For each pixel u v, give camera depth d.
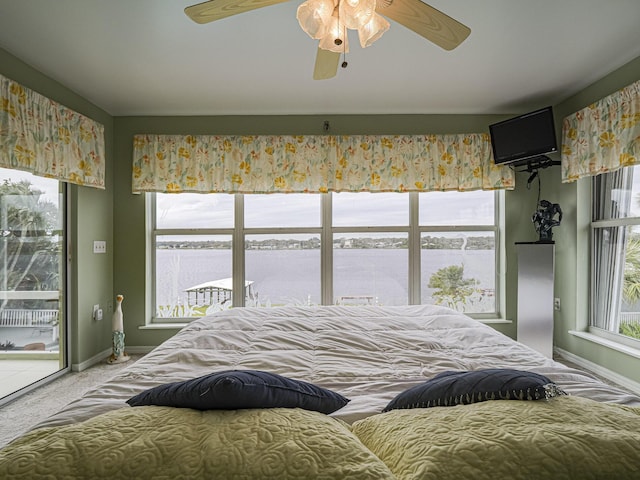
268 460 0.76
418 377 1.47
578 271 3.41
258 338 1.95
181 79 3.03
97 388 1.34
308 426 0.87
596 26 2.34
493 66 2.85
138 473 0.73
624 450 0.76
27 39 2.44
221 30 2.35
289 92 3.29
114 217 3.81
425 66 2.84
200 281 3.95
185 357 1.64
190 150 3.74
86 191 3.41
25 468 0.73
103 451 0.77
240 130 3.82
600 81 3.07
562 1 2.10
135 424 0.86
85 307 3.39
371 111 3.75
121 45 2.52
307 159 3.75
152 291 3.95
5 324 2.69
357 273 3.95
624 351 2.86
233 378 0.96
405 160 3.75
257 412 0.93
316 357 1.71
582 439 0.79
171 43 2.50
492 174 3.73
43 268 3.03
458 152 3.75
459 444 0.79
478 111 3.77
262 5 1.48
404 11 1.49
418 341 1.92
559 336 3.68
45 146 2.84
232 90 3.24
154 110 3.68
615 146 2.86
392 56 2.69
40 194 3.00
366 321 2.33
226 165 3.73
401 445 0.85
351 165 3.75
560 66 2.86
